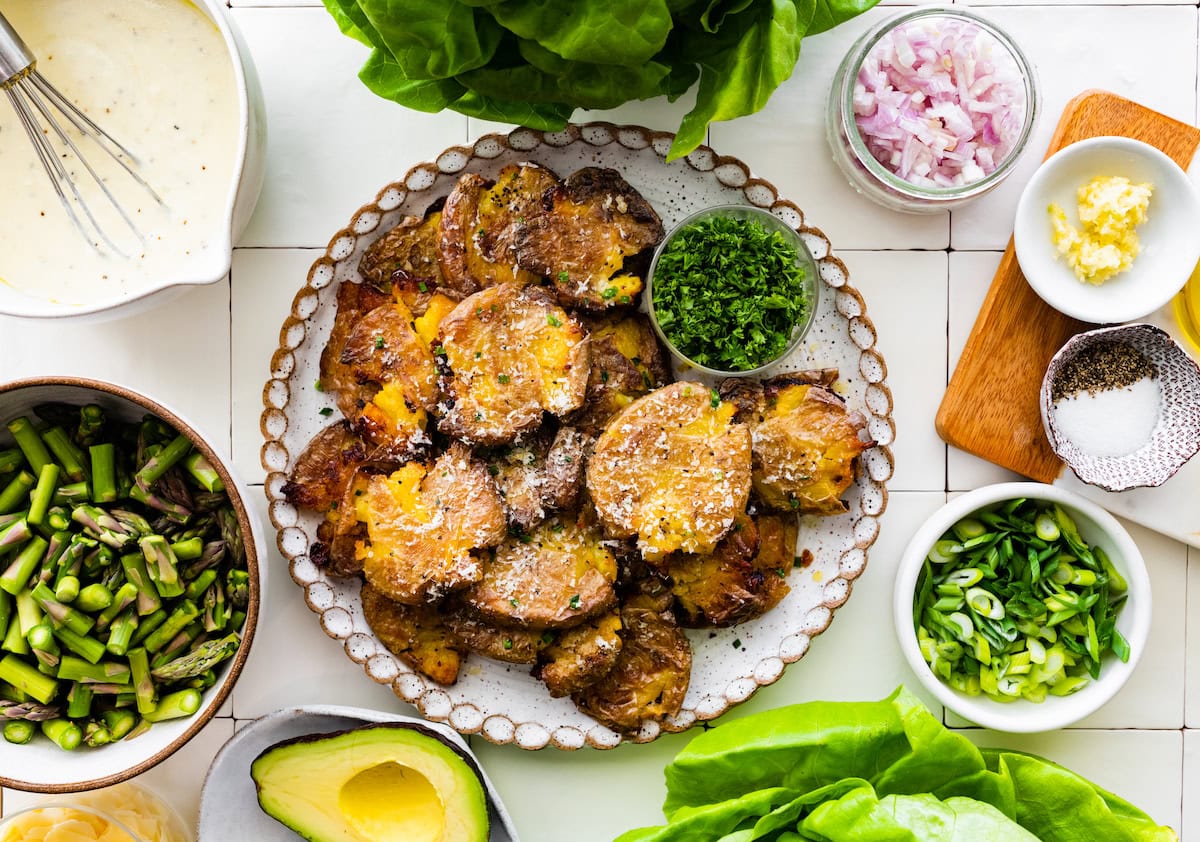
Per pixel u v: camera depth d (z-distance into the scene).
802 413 0.66
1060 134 0.69
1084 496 0.70
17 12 0.66
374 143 0.69
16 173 0.66
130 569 0.65
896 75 0.67
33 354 0.69
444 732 0.65
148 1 0.66
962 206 0.70
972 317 0.70
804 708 0.68
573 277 0.65
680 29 0.63
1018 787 0.68
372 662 0.67
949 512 0.68
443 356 0.65
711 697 0.68
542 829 0.69
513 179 0.66
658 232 0.66
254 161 0.65
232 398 0.69
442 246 0.66
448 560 0.64
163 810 0.69
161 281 0.64
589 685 0.66
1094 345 0.68
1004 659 0.69
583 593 0.65
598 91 0.62
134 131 0.66
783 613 0.68
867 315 0.69
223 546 0.66
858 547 0.68
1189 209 0.67
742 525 0.66
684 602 0.67
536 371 0.65
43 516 0.65
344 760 0.65
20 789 0.62
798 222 0.67
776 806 0.68
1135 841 0.66
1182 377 0.67
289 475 0.67
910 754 0.66
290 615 0.69
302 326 0.67
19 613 0.64
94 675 0.64
